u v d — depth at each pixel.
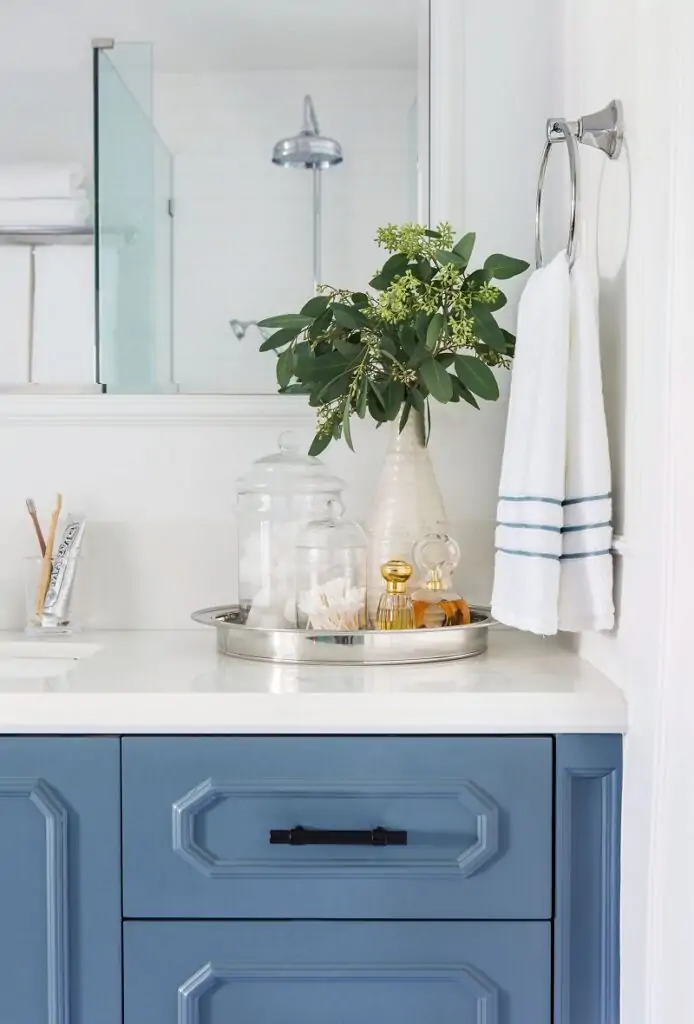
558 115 1.43
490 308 1.26
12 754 1.02
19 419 1.44
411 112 1.47
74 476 1.46
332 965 1.01
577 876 1.03
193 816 1.02
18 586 1.47
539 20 1.43
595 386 1.08
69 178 1.47
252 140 1.47
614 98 1.12
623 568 1.06
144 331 1.47
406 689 1.04
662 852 0.89
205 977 1.01
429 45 1.46
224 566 1.46
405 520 1.28
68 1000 1.02
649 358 0.97
